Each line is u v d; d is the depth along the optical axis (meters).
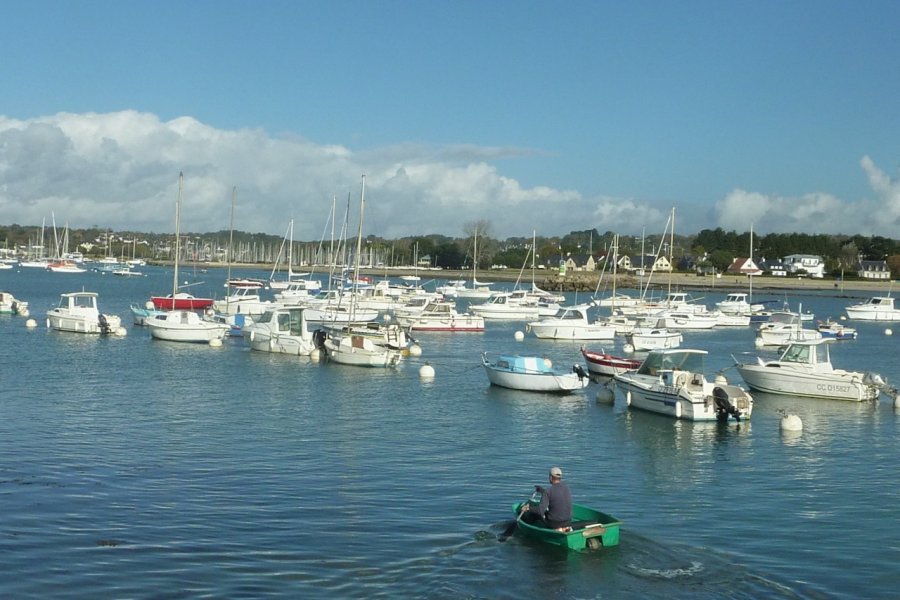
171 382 48.75
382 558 20.91
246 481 27.62
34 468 28.56
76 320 74.50
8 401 41.31
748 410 39.19
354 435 35.31
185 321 69.44
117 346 65.94
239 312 93.94
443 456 31.89
